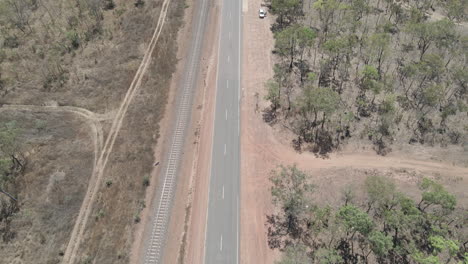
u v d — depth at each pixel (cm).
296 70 10575
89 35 11469
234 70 10650
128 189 8081
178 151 8869
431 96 9069
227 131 9250
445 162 8519
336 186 8125
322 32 11606
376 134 9012
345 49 10256
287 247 7231
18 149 8388
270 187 8162
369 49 10588
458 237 7281
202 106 9781
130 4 12675
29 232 7381
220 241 7388
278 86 9681
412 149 8756
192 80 10400
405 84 10075
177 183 8288
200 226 7612
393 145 8831
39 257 7056
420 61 10231
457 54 10438
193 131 9262
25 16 12000
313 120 9356
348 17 11188
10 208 7681
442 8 12394
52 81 10194
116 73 10438
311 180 8238
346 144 8888
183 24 12088
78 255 7106
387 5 12319
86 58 10812
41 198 7869
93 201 7906
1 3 11750
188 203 7962
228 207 7881
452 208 7119
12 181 8044
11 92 9950
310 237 7350
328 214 7325
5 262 6981
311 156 8719
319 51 11156
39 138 8962
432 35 10381
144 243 7338
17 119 9356
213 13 12525
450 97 9688
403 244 7181
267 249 7250
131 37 11488
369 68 9444
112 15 12238
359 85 10062
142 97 9906
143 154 8706
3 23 11775
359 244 7219
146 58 10888
